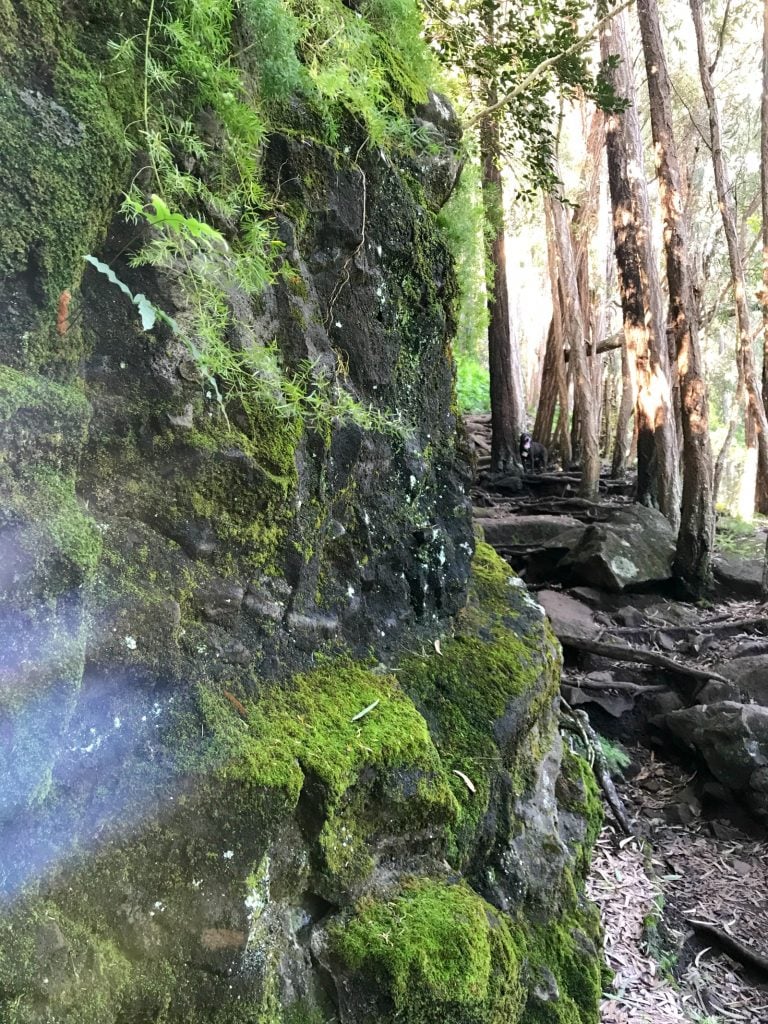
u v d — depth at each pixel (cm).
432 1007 162
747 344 805
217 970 133
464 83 456
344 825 169
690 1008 343
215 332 154
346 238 217
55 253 121
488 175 673
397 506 244
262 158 191
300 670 185
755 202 1212
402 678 225
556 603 646
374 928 165
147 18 147
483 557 328
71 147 122
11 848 107
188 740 141
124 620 134
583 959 241
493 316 981
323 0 215
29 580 106
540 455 1066
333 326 220
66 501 118
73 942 115
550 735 296
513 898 228
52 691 109
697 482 678
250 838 140
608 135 800
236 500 164
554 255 1156
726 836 479
